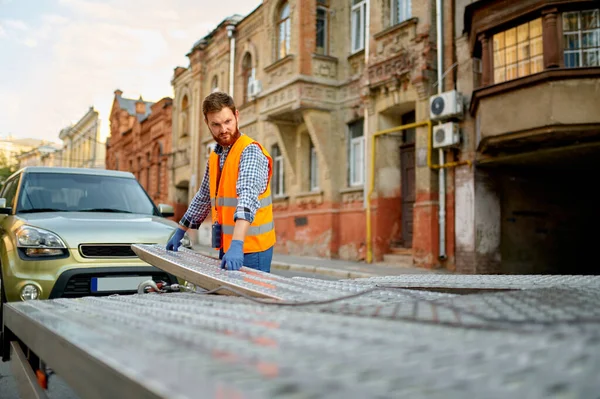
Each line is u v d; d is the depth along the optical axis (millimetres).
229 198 3043
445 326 778
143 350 681
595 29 8680
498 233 11109
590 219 13273
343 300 1252
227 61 22266
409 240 13422
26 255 4258
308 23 15203
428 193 11711
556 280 1743
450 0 11609
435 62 12039
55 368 956
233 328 836
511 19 9359
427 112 11992
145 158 34281
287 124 17016
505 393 460
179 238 3254
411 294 1405
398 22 13297
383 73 13180
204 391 480
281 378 518
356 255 14430
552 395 452
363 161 14750
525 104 8969
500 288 1653
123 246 4465
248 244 3074
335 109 15477
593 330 684
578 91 8492
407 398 452
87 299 1684
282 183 18250
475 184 10820
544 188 12156
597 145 8984
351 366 561
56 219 4641
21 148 81312
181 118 27328
